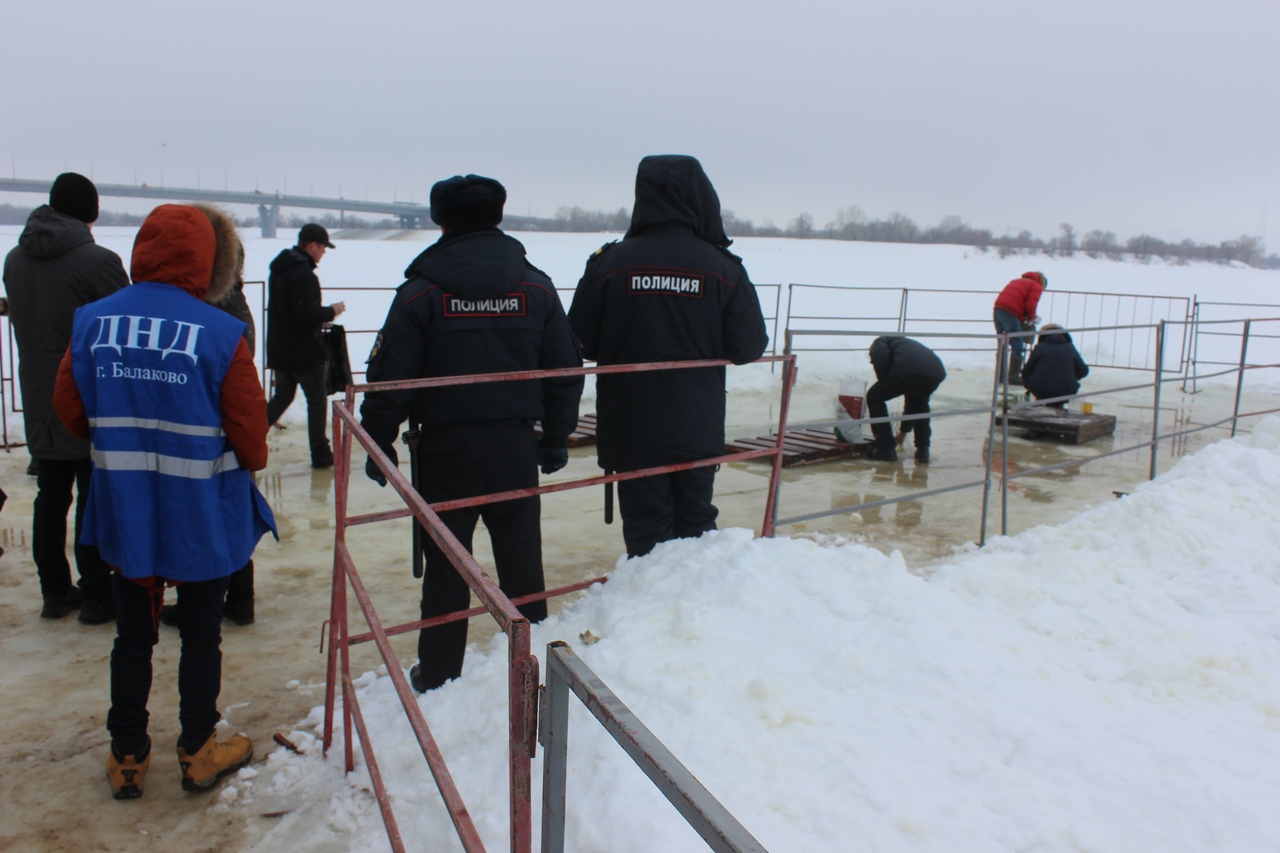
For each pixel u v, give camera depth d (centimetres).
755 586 281
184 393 233
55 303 339
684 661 246
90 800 255
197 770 258
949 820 201
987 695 248
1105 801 218
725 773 205
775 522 382
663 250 331
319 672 340
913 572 458
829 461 720
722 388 350
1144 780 227
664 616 271
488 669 282
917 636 267
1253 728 273
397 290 290
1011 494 631
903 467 704
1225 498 467
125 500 234
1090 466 723
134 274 241
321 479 614
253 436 243
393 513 264
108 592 374
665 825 183
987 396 1079
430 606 293
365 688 320
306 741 282
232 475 247
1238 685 298
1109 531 452
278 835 239
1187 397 1088
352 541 492
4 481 573
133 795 255
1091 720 252
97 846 235
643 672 242
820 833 192
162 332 233
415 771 251
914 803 204
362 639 258
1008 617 341
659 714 225
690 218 339
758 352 345
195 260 241
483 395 291
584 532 523
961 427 879
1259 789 233
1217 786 229
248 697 318
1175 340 1853
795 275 3062
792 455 694
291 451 690
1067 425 802
